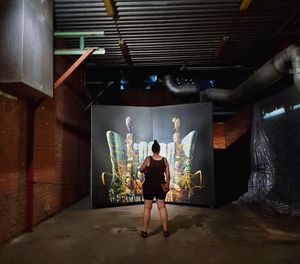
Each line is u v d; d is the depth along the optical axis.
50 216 6.57
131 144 8.09
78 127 9.05
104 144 7.79
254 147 8.88
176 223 6.00
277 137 7.58
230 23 6.58
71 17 6.18
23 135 5.35
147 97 12.28
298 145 6.55
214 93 10.27
